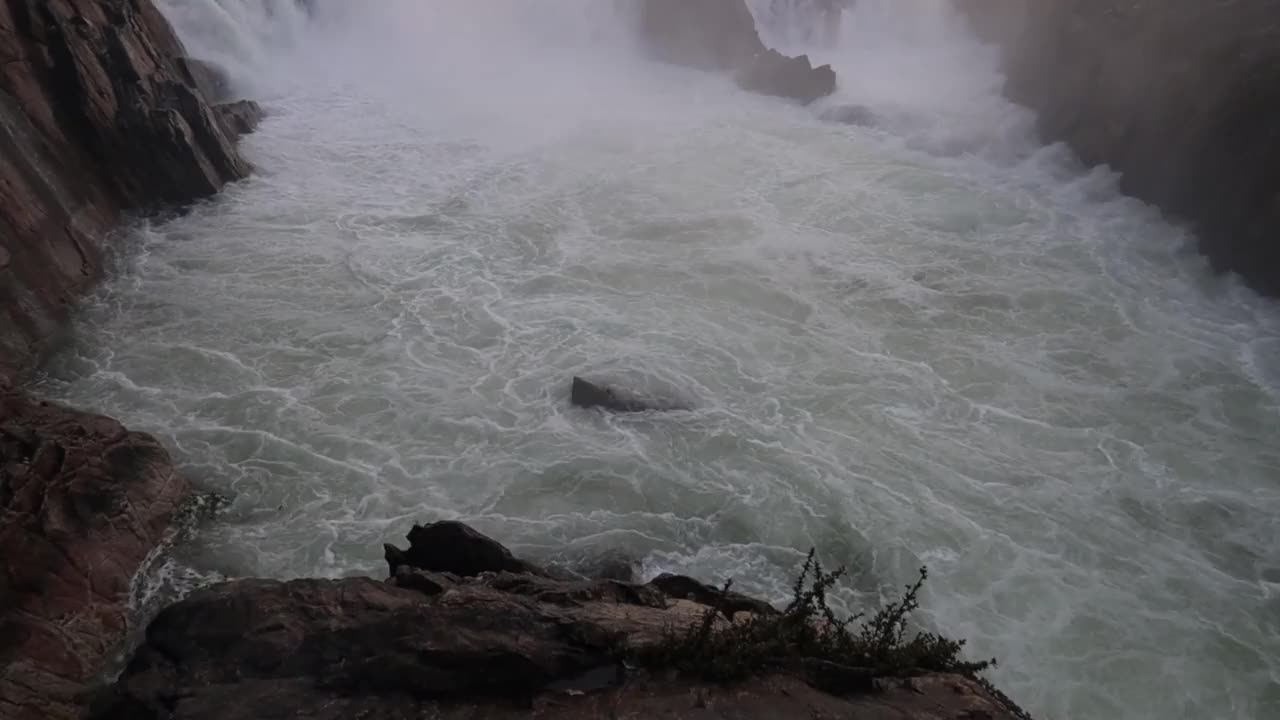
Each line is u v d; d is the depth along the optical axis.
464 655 10.34
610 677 10.33
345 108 36.94
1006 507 18.45
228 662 10.84
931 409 21.22
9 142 23.47
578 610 11.54
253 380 20.97
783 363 22.58
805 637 10.88
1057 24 35.84
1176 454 20.08
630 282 25.77
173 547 16.61
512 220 28.88
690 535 17.53
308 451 19.02
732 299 25.16
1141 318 24.94
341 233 27.36
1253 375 22.70
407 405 20.41
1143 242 28.59
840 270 26.86
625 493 18.33
